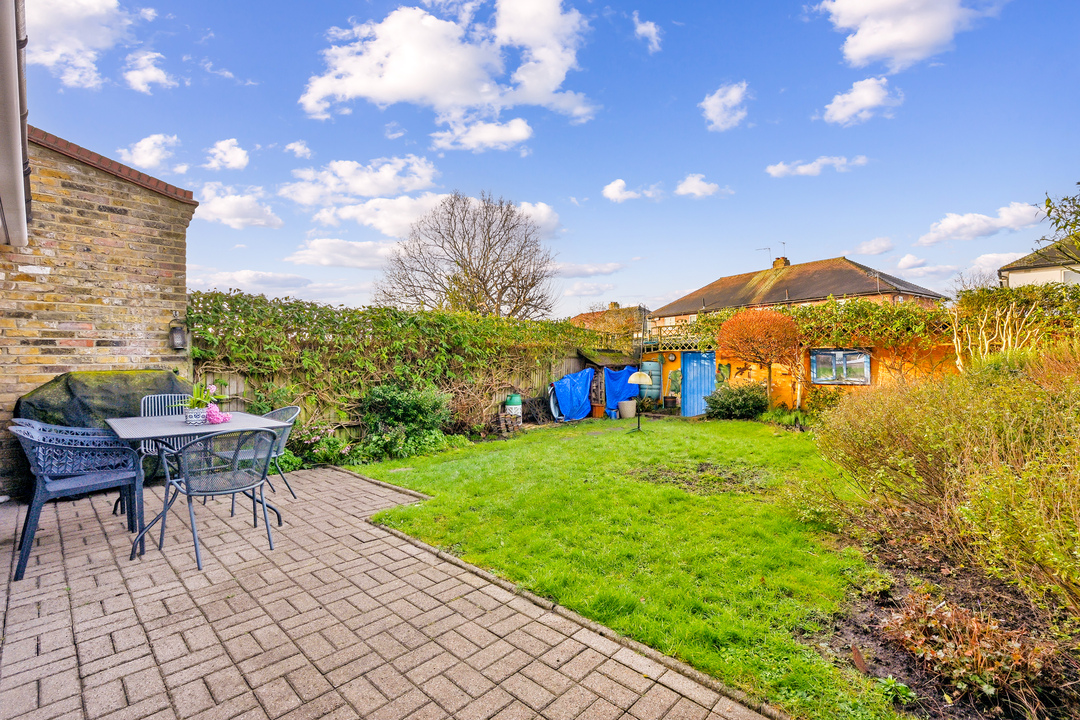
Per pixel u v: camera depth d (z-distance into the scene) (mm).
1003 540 2193
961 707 1900
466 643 2385
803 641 2373
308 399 7156
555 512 4301
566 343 12531
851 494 4324
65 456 3297
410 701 1956
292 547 3660
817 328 10914
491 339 10062
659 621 2541
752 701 1933
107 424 4531
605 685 2066
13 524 4109
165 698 1961
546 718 1862
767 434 8719
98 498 4945
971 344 8305
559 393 11742
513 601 2824
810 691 1978
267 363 6660
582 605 2684
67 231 5148
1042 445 2715
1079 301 7770
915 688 2018
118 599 2820
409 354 8555
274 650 2316
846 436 4020
